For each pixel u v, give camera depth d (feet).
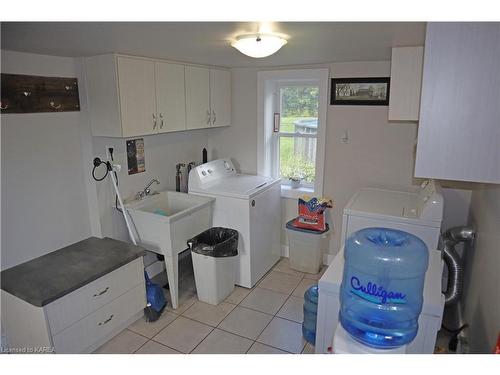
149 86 9.16
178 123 10.30
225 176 12.16
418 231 8.27
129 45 7.09
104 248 8.77
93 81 8.65
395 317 4.65
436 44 3.57
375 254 4.87
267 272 11.89
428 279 6.01
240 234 10.57
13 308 7.16
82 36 6.00
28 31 5.49
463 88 3.58
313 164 12.37
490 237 6.78
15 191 7.89
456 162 3.72
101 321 7.90
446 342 8.24
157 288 9.44
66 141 8.86
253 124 12.50
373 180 11.06
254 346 8.32
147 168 10.91
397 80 7.45
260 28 5.52
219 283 9.88
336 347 4.63
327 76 10.95
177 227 9.46
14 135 7.75
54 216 8.79
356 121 10.89
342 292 5.20
